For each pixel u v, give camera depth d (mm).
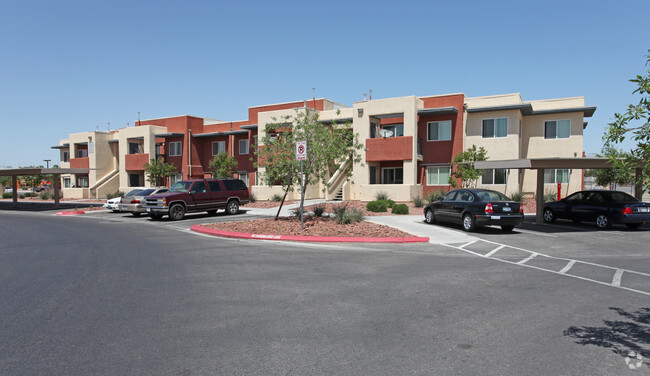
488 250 11234
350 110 29656
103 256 10141
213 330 5121
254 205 26641
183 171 37594
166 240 12992
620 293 6875
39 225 18391
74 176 46156
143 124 40219
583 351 4547
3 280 7711
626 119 5285
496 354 4457
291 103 32844
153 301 6324
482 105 26578
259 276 7957
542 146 26406
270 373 3990
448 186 27125
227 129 37062
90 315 5676
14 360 4266
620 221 14992
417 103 26500
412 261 9562
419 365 4180
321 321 5457
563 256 10398
